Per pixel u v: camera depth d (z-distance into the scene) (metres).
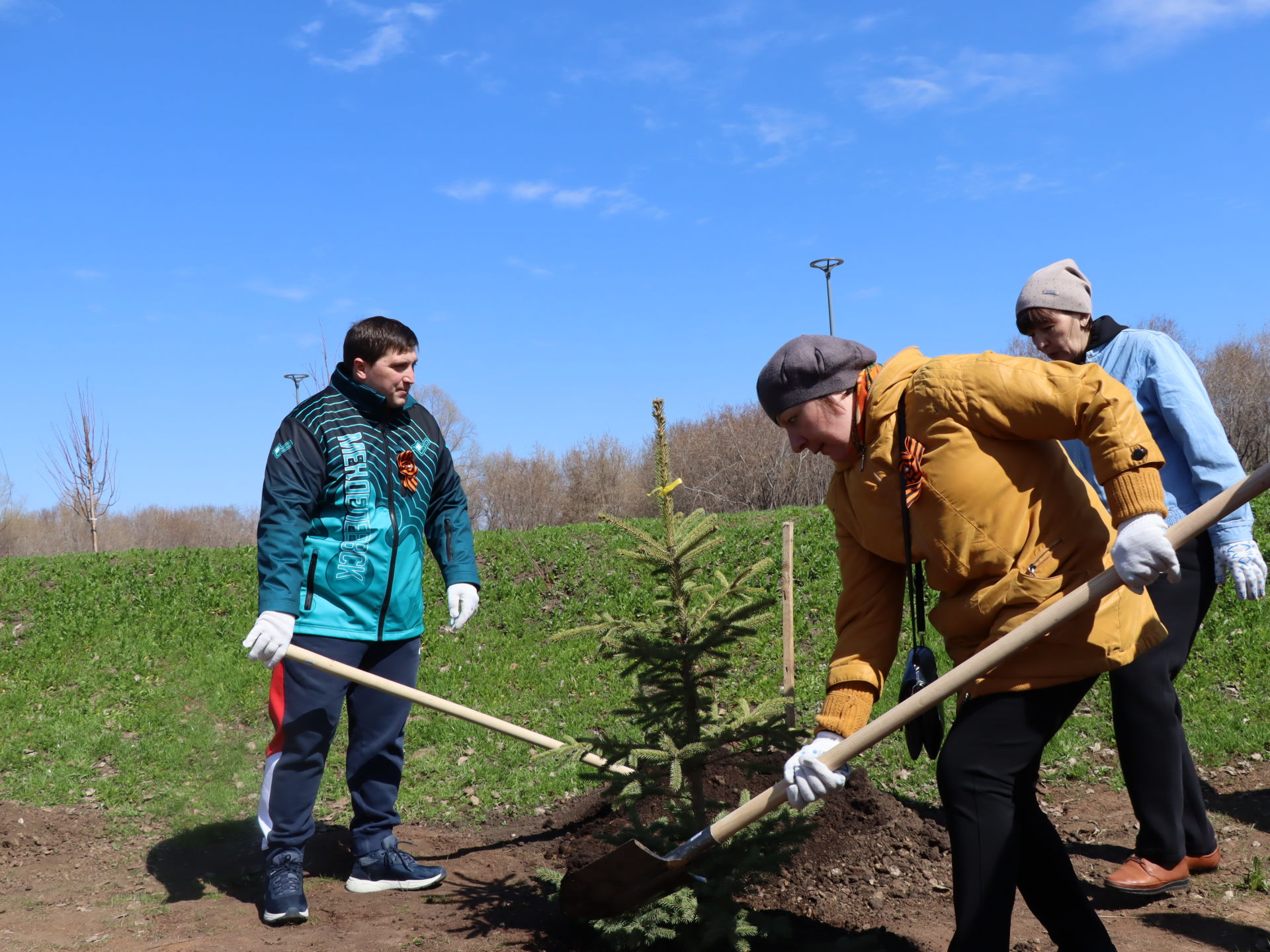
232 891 4.21
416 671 4.32
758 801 2.77
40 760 6.73
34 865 4.73
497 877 4.25
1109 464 2.35
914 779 5.36
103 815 5.64
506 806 5.55
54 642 9.45
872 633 2.88
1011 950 3.15
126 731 7.26
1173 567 2.29
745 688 7.20
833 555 9.64
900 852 4.08
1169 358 3.59
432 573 10.73
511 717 7.26
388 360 4.02
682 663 3.29
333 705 3.95
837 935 3.33
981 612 2.57
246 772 6.44
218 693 8.01
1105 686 6.13
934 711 2.68
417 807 5.64
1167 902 3.51
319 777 3.94
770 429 32.94
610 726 6.89
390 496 4.10
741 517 11.85
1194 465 3.50
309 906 3.93
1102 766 5.34
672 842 3.24
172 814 5.61
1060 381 2.40
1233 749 5.36
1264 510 9.48
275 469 3.94
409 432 4.22
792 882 3.83
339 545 4.00
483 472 41.59
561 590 10.09
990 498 2.49
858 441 2.72
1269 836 4.11
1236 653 6.66
